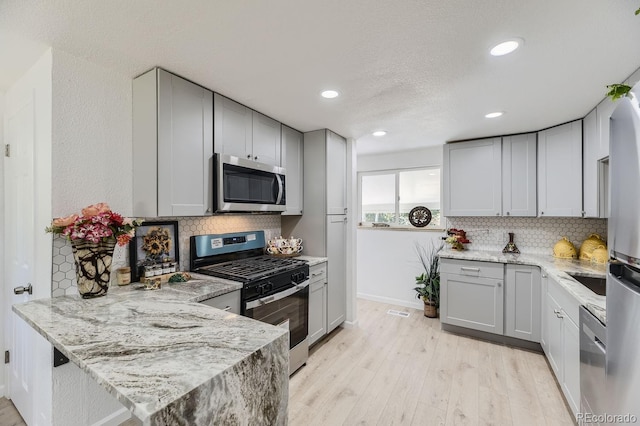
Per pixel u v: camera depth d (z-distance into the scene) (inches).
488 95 82.9
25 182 69.4
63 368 59.9
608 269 42.3
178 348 34.5
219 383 28.9
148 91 69.1
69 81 62.1
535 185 118.2
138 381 27.5
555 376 88.7
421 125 111.4
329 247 118.5
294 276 94.4
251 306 78.1
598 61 63.7
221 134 82.9
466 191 132.4
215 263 97.0
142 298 57.9
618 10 47.4
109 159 68.7
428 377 92.4
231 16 50.2
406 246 160.7
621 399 38.1
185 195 73.2
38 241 63.7
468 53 61.3
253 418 32.8
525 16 49.5
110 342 36.5
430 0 46.1
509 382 89.7
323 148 117.3
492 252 131.6
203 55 62.8
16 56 62.6
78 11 48.7
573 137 104.5
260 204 94.2
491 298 115.8
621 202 38.9
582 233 118.1
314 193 119.3
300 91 80.7
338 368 97.7
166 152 68.9
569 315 74.6
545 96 83.4
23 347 69.8
